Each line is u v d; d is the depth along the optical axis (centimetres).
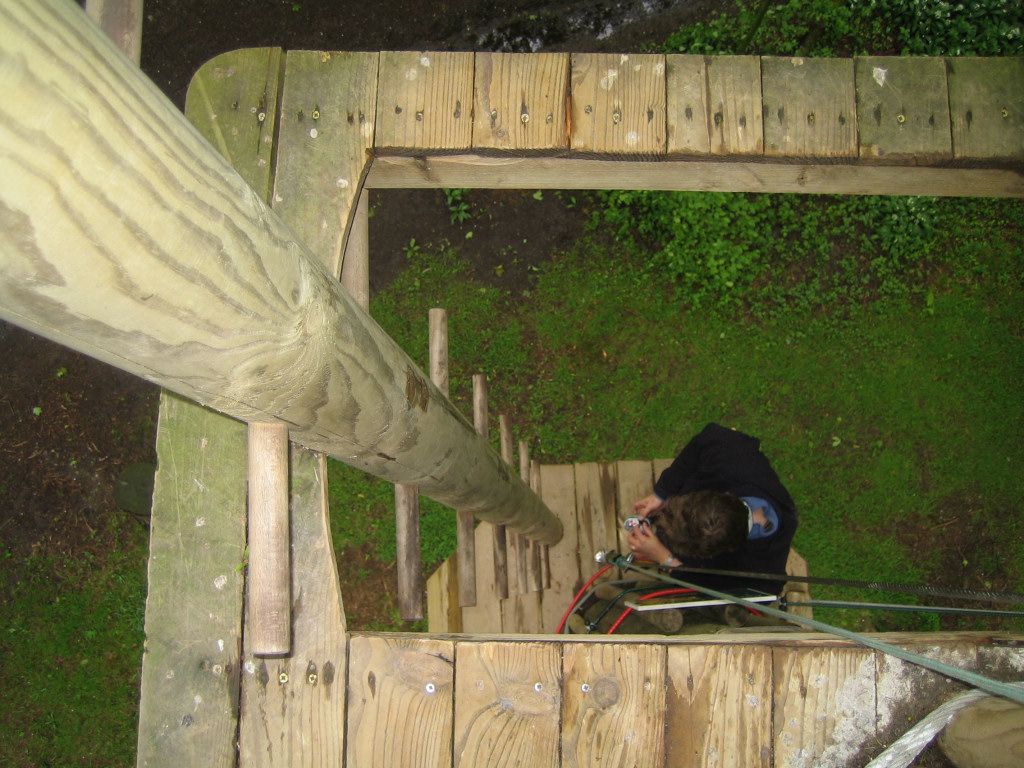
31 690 593
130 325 79
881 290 623
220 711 193
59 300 71
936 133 244
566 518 530
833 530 605
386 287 623
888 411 615
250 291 87
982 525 602
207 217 76
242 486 208
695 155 245
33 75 56
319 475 207
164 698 194
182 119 75
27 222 62
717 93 247
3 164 57
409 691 193
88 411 621
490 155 247
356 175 240
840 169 255
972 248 625
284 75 245
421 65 247
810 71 249
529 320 625
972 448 609
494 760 191
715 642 194
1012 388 612
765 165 254
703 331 623
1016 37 604
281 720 193
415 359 613
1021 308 618
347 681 195
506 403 618
